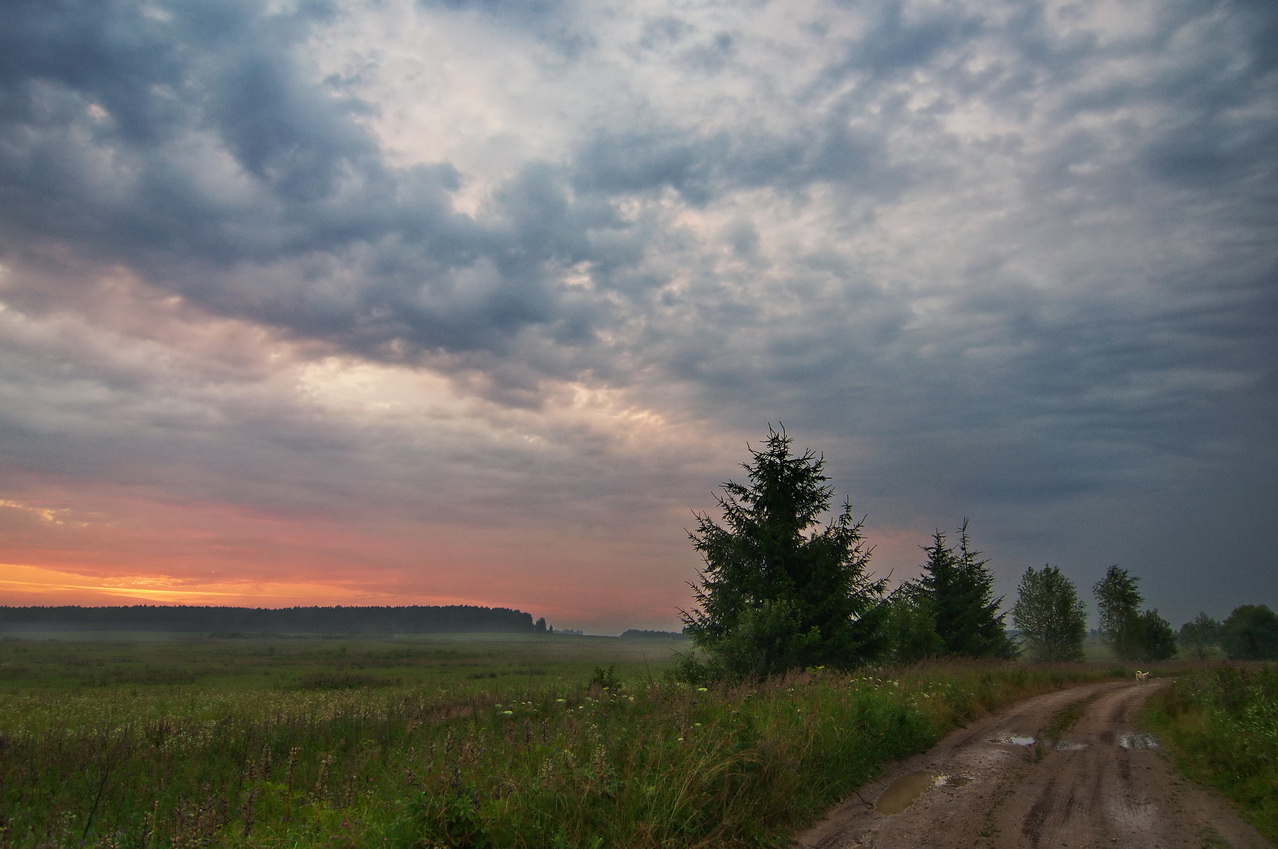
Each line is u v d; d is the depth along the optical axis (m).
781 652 19.03
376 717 14.34
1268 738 9.65
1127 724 14.80
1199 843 6.84
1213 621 92.56
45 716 20.77
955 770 10.07
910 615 31.64
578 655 110.12
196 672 52.31
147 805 7.98
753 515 22.53
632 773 6.75
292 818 6.43
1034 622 56.50
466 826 5.39
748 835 6.68
